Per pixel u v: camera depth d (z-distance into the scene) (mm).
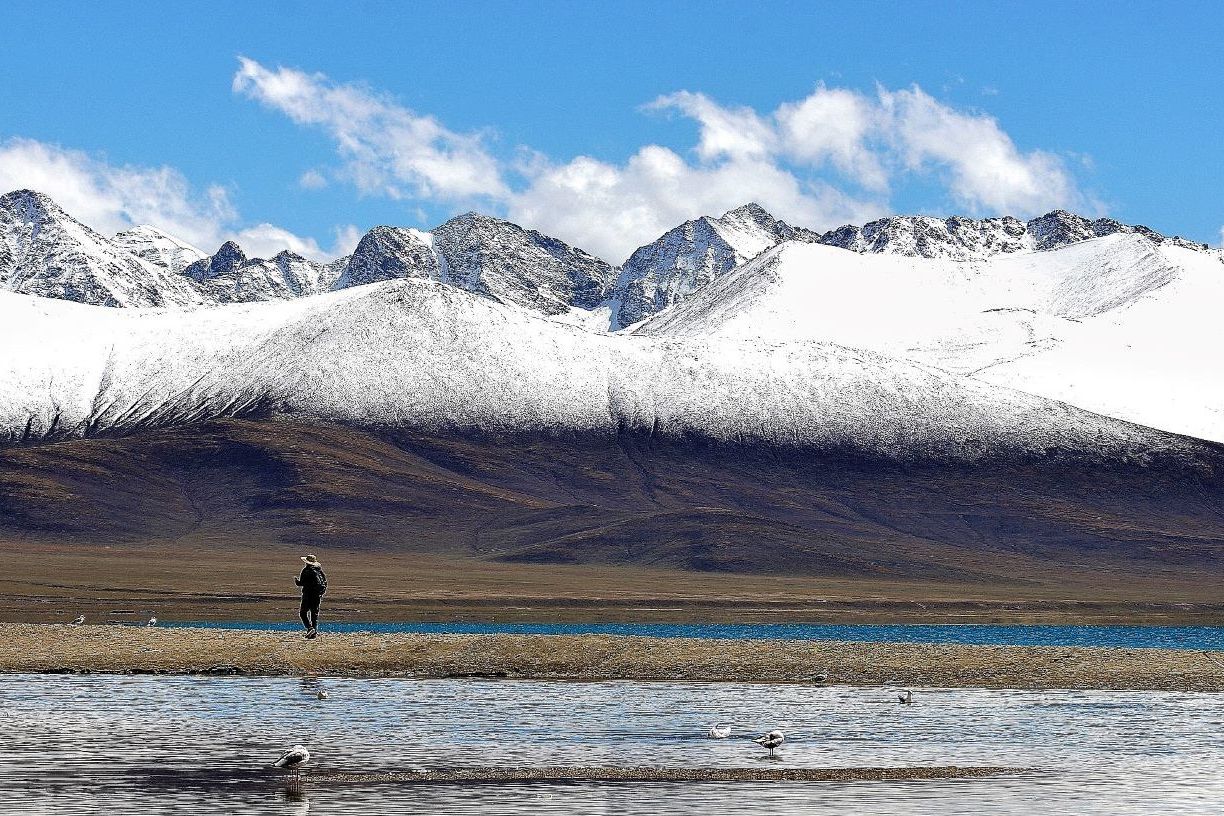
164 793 58844
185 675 97188
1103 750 70812
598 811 56438
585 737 73062
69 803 56844
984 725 78438
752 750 69812
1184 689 95562
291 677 96750
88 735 72062
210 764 64812
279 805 56844
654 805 57594
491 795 59125
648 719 79250
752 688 93875
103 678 94875
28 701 83688
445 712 81000
